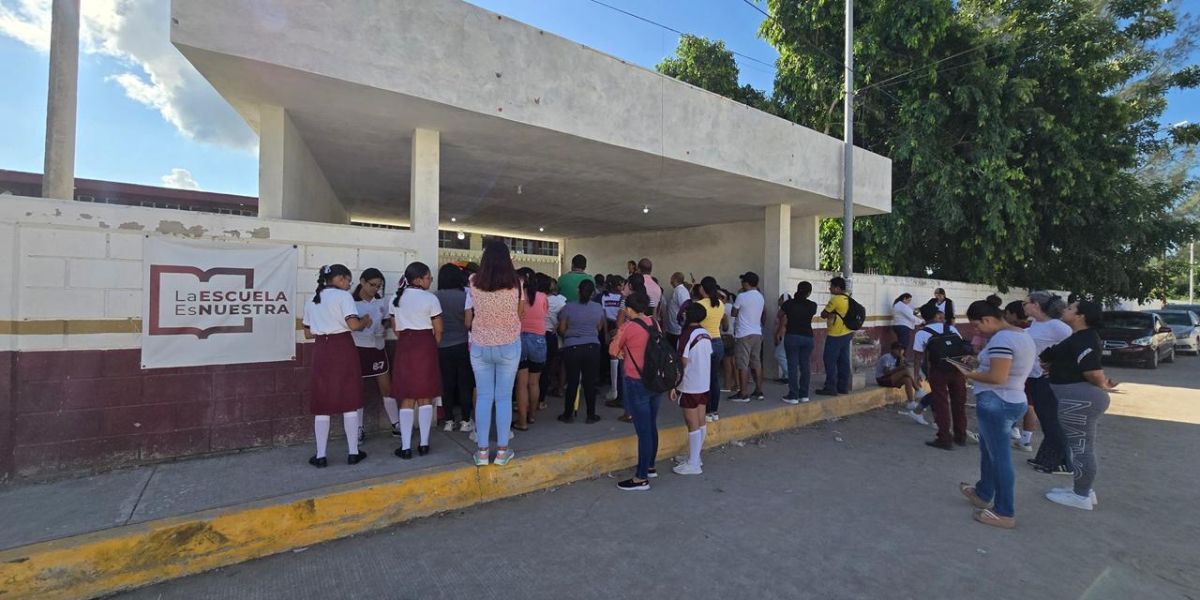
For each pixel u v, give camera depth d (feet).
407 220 41.47
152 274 14.99
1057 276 56.24
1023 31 46.88
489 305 15.51
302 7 14.85
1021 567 12.16
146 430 14.99
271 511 12.33
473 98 17.71
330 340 15.05
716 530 13.79
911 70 45.11
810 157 29.81
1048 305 19.92
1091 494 15.71
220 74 15.17
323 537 12.91
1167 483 18.04
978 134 44.91
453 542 12.94
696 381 17.85
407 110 17.76
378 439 18.06
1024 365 14.28
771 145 27.63
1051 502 16.22
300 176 20.66
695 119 24.16
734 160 25.81
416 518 14.23
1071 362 15.84
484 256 15.84
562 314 20.84
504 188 29.53
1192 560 12.65
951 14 46.26
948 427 21.61
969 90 43.80
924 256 52.90
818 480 17.71
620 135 21.50
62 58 15.58
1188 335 59.41
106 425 14.51
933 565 12.17
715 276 41.16
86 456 14.29
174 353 15.29
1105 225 50.34
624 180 27.32
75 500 12.60
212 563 11.66
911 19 43.78
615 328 25.16
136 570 10.97
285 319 16.94
